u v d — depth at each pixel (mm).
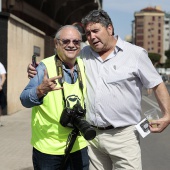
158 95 4090
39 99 3451
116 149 4090
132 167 4078
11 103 14055
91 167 4258
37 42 18859
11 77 13945
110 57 4047
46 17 33438
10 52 13750
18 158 7301
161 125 4020
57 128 3613
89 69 4102
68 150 3613
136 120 4121
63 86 3617
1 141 8875
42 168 3664
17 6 25875
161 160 7688
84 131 3404
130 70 4000
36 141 3680
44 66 3637
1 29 13273
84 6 36750
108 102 4012
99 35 3959
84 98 3795
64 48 3621
